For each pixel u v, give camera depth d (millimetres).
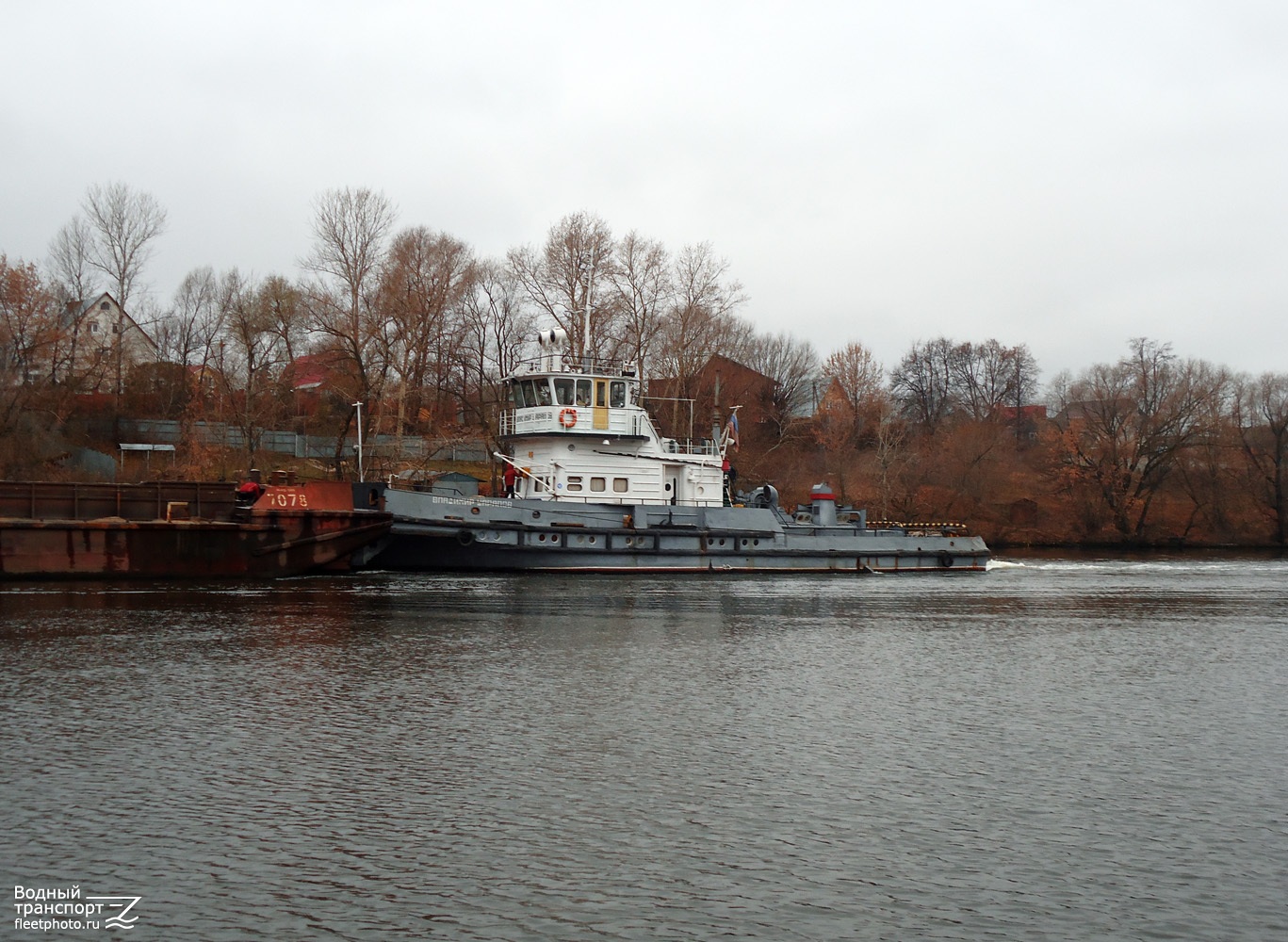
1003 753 16406
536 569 40625
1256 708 20047
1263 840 12750
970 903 10852
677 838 12359
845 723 17984
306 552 36969
